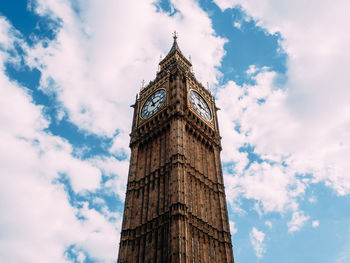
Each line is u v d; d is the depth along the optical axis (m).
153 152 60.34
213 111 72.19
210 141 64.75
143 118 68.12
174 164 52.31
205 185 56.69
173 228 44.75
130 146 65.44
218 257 48.91
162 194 51.94
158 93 69.25
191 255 44.31
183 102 64.06
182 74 70.19
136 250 48.72
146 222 50.88
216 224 53.12
